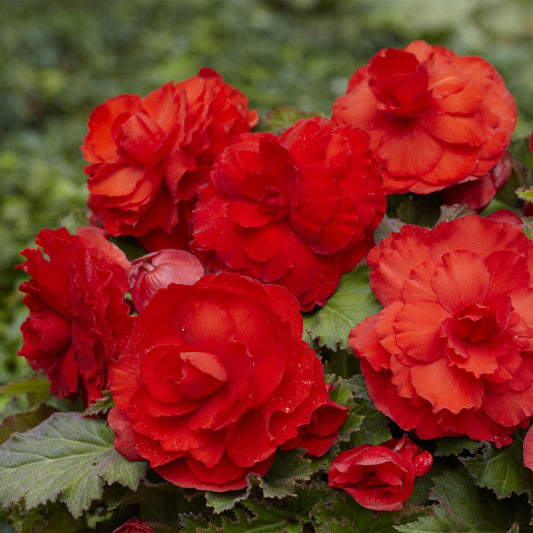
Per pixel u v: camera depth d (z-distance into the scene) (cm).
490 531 93
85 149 103
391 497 90
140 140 99
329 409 93
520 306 92
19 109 298
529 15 376
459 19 353
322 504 92
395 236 95
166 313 92
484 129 100
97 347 96
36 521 101
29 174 229
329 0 384
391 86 100
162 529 96
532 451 90
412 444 92
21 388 107
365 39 354
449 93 100
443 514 92
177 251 98
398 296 93
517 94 292
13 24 361
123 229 101
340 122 103
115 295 95
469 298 92
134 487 92
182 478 91
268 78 312
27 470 95
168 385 91
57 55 351
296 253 96
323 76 321
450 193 103
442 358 91
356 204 96
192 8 379
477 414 92
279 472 93
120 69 342
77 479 94
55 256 97
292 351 91
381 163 100
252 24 361
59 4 390
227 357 90
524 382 91
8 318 175
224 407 89
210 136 101
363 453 90
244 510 93
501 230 93
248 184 96
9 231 203
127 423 93
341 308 96
